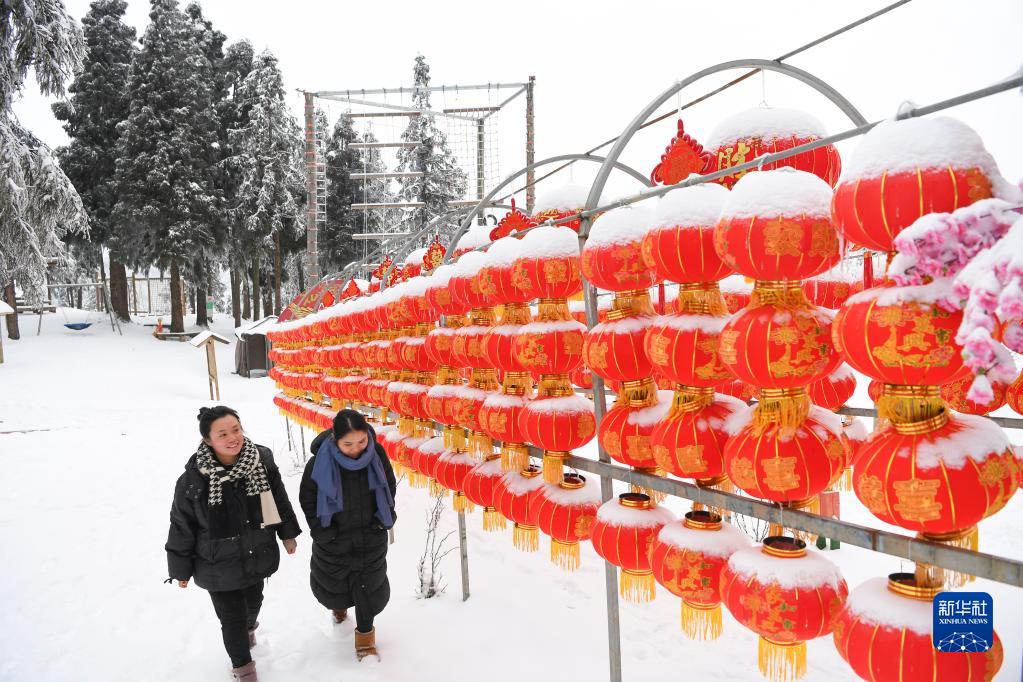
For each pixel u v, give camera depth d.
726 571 1.87
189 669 3.35
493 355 3.03
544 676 3.15
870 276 2.21
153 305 52.84
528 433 2.76
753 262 1.69
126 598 4.28
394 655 3.38
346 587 3.41
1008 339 1.25
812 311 1.76
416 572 4.55
